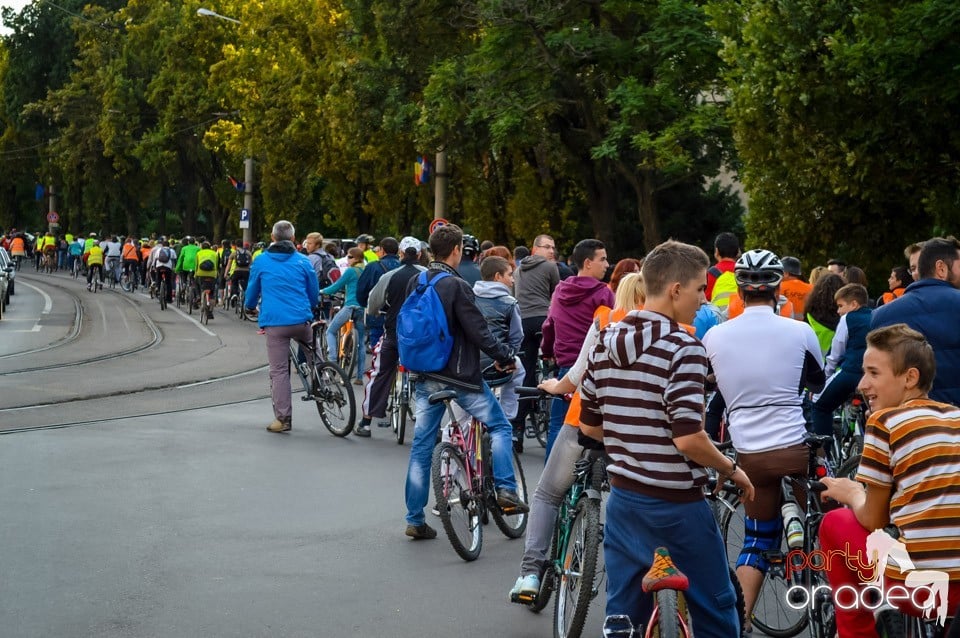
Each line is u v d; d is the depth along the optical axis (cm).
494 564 717
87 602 608
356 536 773
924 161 1639
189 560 697
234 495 884
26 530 755
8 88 8169
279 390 1208
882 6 1545
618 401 433
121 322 2828
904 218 1812
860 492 449
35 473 941
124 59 6375
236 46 5616
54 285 4903
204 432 1189
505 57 2769
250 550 726
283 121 4331
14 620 574
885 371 437
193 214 6450
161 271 3309
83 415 1280
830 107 1599
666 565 404
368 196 4238
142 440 1123
